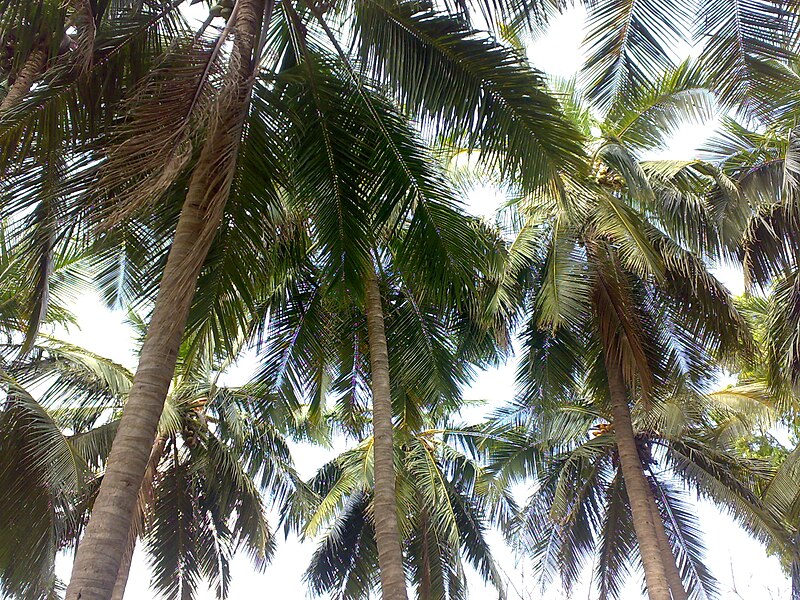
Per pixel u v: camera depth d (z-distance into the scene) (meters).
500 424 18.12
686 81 13.32
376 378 11.06
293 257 11.69
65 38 8.45
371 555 21.05
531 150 7.92
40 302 8.28
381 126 8.98
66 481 12.63
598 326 14.92
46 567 12.52
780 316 12.16
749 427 17.52
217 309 7.45
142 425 4.75
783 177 11.52
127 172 5.36
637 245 12.62
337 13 8.59
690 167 13.72
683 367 14.77
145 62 7.62
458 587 20.31
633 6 8.95
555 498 17.16
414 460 18.97
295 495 19.33
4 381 13.01
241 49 6.06
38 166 6.82
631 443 14.12
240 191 7.14
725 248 13.42
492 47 7.97
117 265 11.82
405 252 9.95
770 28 8.19
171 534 17.81
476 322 14.49
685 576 17.25
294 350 13.15
